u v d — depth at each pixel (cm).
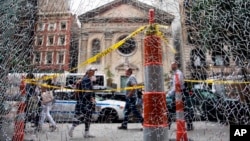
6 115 150
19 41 141
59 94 198
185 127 178
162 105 153
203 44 133
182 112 179
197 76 138
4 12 135
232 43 128
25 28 141
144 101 157
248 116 134
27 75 149
